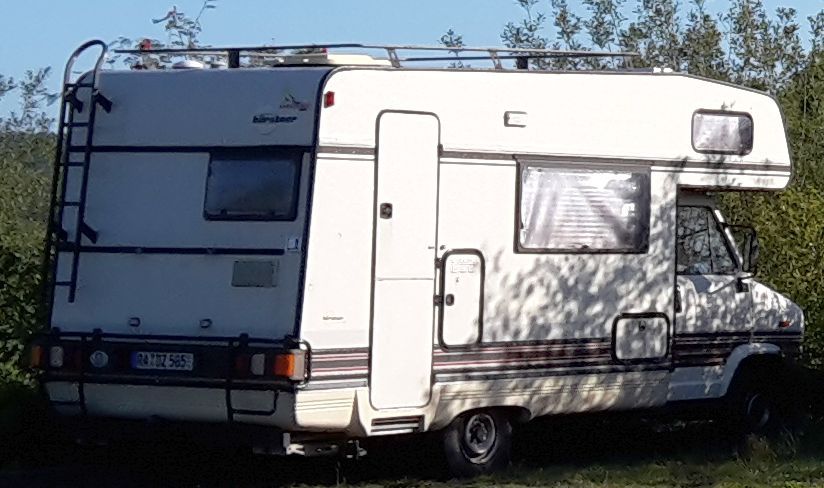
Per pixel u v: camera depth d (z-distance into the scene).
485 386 10.34
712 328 12.04
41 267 11.13
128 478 10.52
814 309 14.15
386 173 9.70
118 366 9.70
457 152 10.14
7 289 11.77
